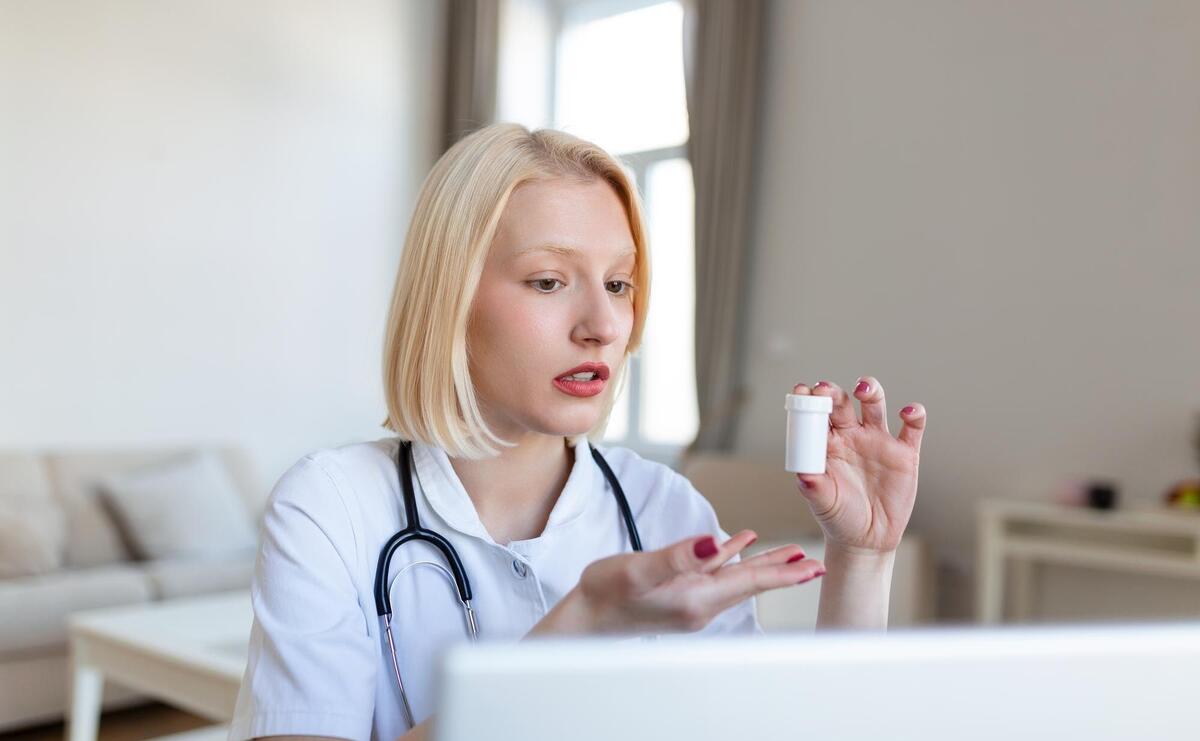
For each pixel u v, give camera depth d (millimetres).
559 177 732
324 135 4691
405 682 754
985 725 351
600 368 729
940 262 3547
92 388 3938
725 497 3662
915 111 3633
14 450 3699
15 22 3752
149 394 4098
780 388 3963
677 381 4492
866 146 3764
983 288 3436
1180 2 3018
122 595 3092
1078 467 3188
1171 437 2998
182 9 4211
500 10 4977
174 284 4176
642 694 322
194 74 4246
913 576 3305
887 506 727
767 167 4059
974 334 3453
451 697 308
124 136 4035
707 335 4059
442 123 5129
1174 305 3006
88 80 3938
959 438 3477
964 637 352
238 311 4379
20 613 2812
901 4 3684
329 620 688
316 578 702
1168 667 369
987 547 3031
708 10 4125
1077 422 3199
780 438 3938
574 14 5098
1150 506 2926
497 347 719
